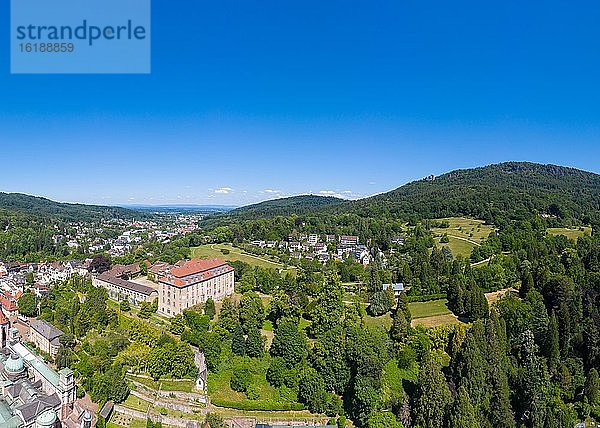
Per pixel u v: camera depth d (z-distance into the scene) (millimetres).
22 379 132000
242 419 132500
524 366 136750
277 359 152500
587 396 129875
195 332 170375
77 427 120500
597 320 151625
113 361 155375
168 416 130875
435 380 119938
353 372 140500
